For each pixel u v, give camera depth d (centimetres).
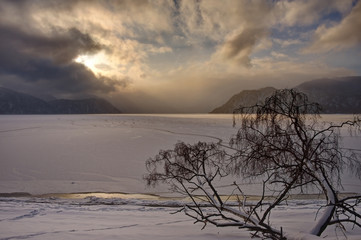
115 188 1777
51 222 788
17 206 1198
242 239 526
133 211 1122
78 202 1421
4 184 1872
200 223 780
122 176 2073
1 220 830
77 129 6656
